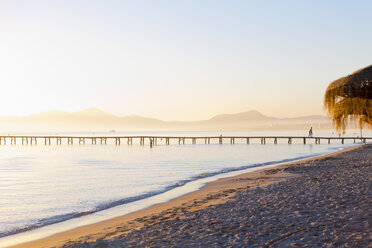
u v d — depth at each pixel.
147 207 12.20
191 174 23.70
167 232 7.55
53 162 36.19
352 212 8.05
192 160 36.94
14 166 31.78
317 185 12.79
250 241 6.42
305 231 6.80
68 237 8.50
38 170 27.98
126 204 13.27
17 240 8.83
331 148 58.69
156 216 9.71
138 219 9.50
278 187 13.20
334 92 13.73
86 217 11.28
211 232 7.27
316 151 51.06
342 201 9.39
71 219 11.16
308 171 19.53
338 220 7.43
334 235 6.38
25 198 15.34
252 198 11.20
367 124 14.05
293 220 7.77
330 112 14.30
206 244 6.44
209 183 18.17
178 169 27.45
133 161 36.34
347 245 5.79
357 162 23.39
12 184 19.89
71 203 14.04
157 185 18.52
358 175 15.04
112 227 8.97
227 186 16.16
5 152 56.88
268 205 9.74
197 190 15.77
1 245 8.40
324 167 21.16
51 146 81.44
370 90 13.20
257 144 79.19
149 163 33.62
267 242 6.30
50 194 16.36
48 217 11.64
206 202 11.48
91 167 30.19
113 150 61.06
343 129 14.33
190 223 8.27
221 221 8.22
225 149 60.28
